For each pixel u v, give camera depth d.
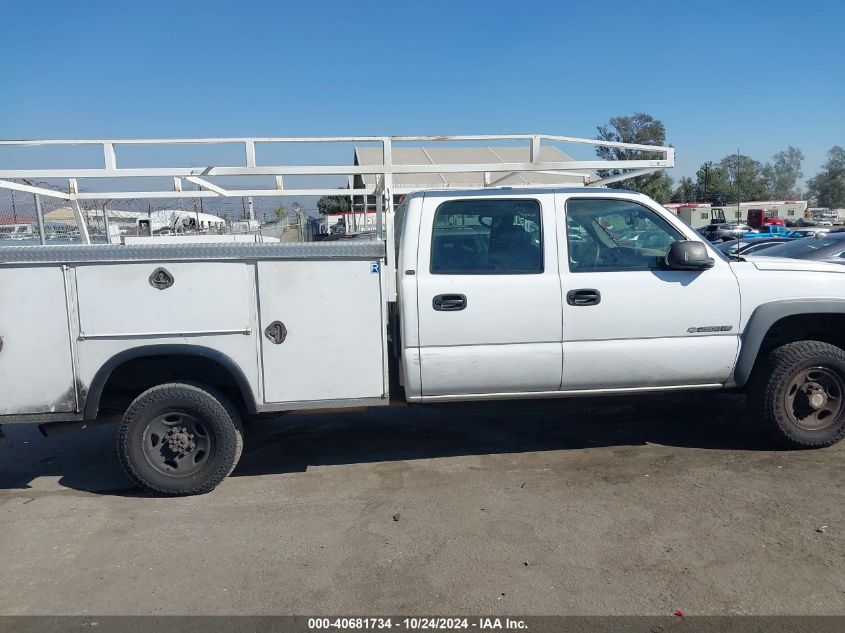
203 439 4.61
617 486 4.57
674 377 4.86
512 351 4.68
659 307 4.75
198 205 8.49
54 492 4.84
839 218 58.09
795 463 4.84
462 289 4.61
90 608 3.30
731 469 4.77
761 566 3.47
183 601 3.33
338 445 5.70
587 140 5.03
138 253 4.35
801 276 4.88
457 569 3.55
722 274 4.82
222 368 4.76
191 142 4.70
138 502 4.60
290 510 4.39
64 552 3.89
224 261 4.42
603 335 4.73
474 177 7.71
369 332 4.55
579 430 5.84
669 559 3.58
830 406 4.99
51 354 4.37
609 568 3.51
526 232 4.76
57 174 4.59
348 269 4.50
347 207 9.42
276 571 3.60
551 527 4.00
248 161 4.77
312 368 4.54
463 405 4.96
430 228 4.69
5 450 5.85
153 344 4.43
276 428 6.21
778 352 4.93
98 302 4.36
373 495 4.60
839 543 3.67
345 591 3.38
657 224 4.91
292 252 4.44
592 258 4.79
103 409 4.80
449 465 5.13
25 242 6.52
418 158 7.20
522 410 5.16
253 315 4.48
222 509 4.44
